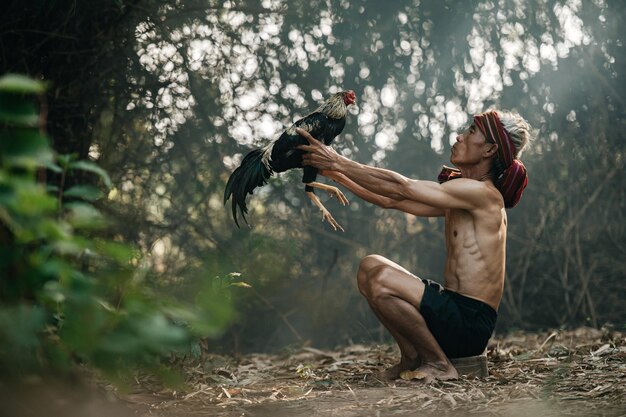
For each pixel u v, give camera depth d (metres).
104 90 5.77
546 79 8.43
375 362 5.01
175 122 6.92
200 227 7.84
